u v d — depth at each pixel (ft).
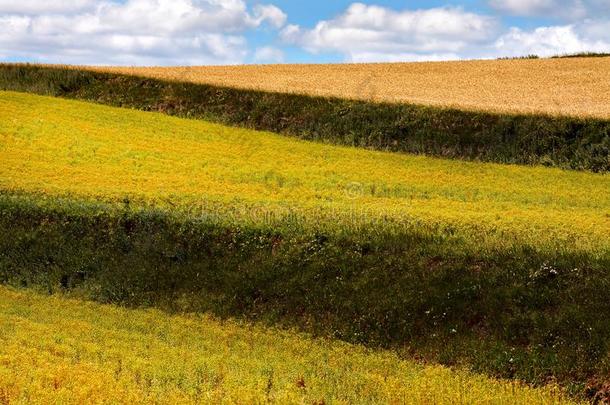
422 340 83.10
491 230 101.60
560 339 77.00
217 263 102.06
